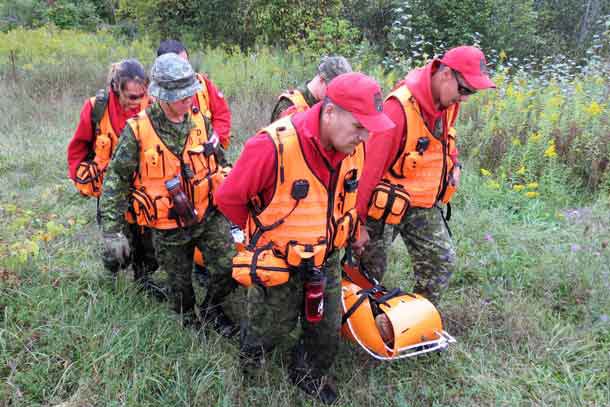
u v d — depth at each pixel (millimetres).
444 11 15617
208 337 3455
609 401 3033
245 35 13625
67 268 3947
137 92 3238
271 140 2373
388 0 16188
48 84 10133
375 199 3092
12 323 3277
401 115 2988
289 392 3002
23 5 19281
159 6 13984
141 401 2844
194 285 4051
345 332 3176
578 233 4801
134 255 3865
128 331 3232
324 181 2467
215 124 4066
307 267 2523
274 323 2828
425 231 3283
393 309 3039
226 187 2494
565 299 4027
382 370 3271
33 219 4914
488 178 5934
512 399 3045
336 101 2217
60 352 3078
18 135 7293
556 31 20547
